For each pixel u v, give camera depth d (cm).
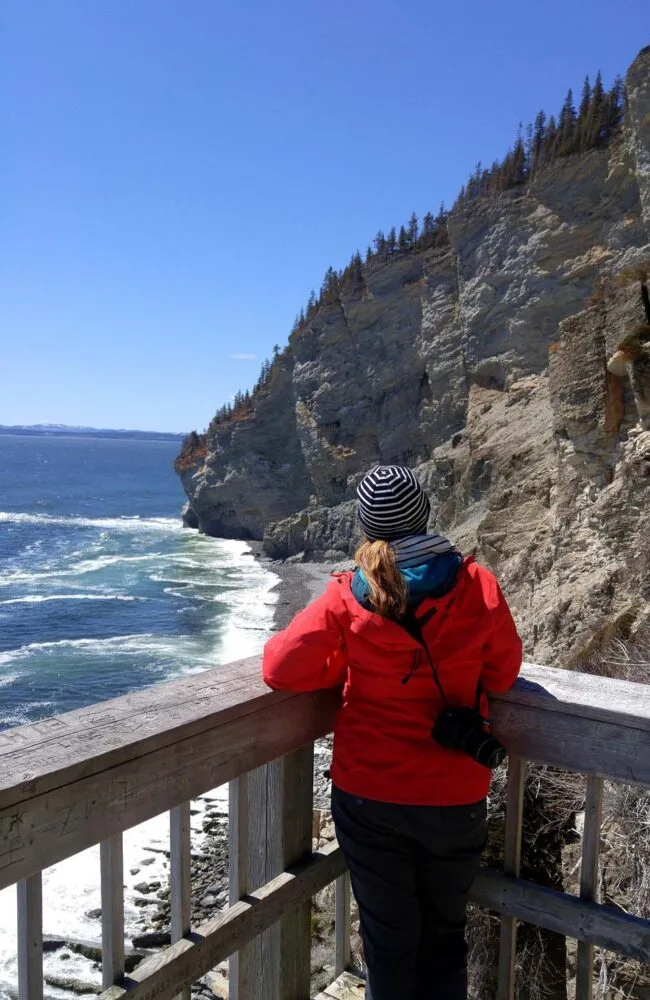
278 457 5456
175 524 7181
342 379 4650
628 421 1432
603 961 418
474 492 2877
